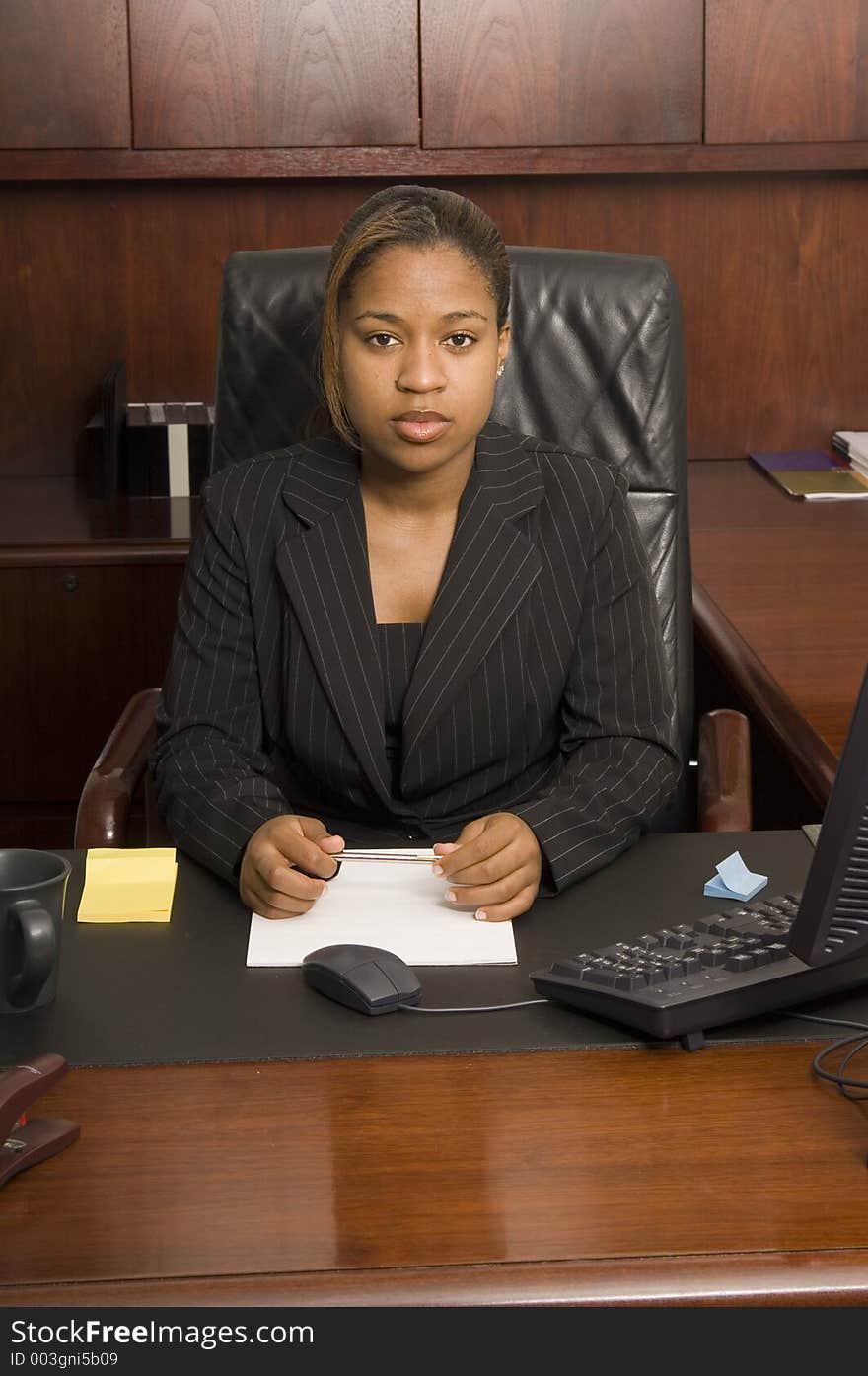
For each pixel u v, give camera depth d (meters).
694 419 3.11
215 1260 0.89
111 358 3.02
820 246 3.03
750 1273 0.88
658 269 1.93
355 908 1.31
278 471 1.58
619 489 1.61
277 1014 1.15
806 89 2.82
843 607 2.18
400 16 2.74
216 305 3.01
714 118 2.82
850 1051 1.10
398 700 1.53
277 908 1.29
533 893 1.32
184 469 2.90
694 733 2.03
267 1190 0.95
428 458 1.43
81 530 2.73
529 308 1.92
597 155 2.82
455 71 2.77
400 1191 0.95
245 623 1.56
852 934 1.06
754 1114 1.03
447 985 1.19
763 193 3.00
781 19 2.79
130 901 1.32
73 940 1.27
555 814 1.39
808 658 1.97
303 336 1.90
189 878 1.39
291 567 1.52
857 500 2.78
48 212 2.93
